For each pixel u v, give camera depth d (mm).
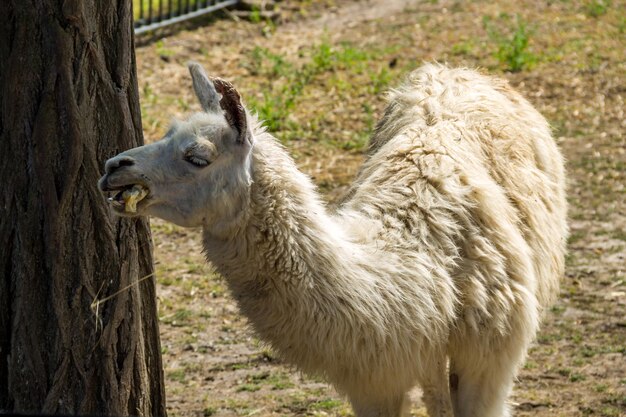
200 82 13938
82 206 12867
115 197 12789
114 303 13188
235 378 19359
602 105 33562
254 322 13586
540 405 17906
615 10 43781
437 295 13938
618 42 39531
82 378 13047
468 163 15312
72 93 12617
